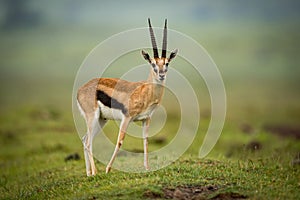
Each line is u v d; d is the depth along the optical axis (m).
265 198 23.44
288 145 47.00
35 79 159.38
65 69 181.38
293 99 122.19
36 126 58.62
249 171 29.73
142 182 25.58
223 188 24.44
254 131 61.81
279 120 79.38
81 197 24.61
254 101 115.75
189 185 25.30
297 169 31.62
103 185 26.55
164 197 23.48
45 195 27.91
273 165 32.09
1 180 37.00
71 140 50.78
